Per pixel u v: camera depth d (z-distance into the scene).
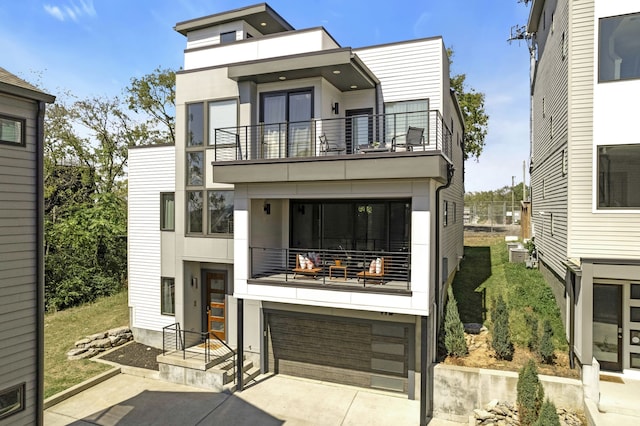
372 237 11.94
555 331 11.20
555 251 12.91
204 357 11.59
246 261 10.80
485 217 40.06
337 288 9.77
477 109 30.11
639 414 7.83
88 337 13.57
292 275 11.50
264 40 12.77
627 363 9.88
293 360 11.73
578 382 8.49
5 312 7.39
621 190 9.74
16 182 7.62
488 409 8.64
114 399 10.25
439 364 9.69
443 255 13.23
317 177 9.78
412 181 9.14
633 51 9.63
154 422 9.12
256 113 12.12
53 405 9.86
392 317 10.47
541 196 16.77
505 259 21.67
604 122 9.85
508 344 9.91
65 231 21.11
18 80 7.79
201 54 13.63
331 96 12.00
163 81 30.16
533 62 20.66
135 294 14.55
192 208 12.95
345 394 10.54
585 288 8.70
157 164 14.11
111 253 22.66
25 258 7.77
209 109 12.66
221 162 10.81
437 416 9.41
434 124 11.60
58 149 26.36
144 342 14.33
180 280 13.11
